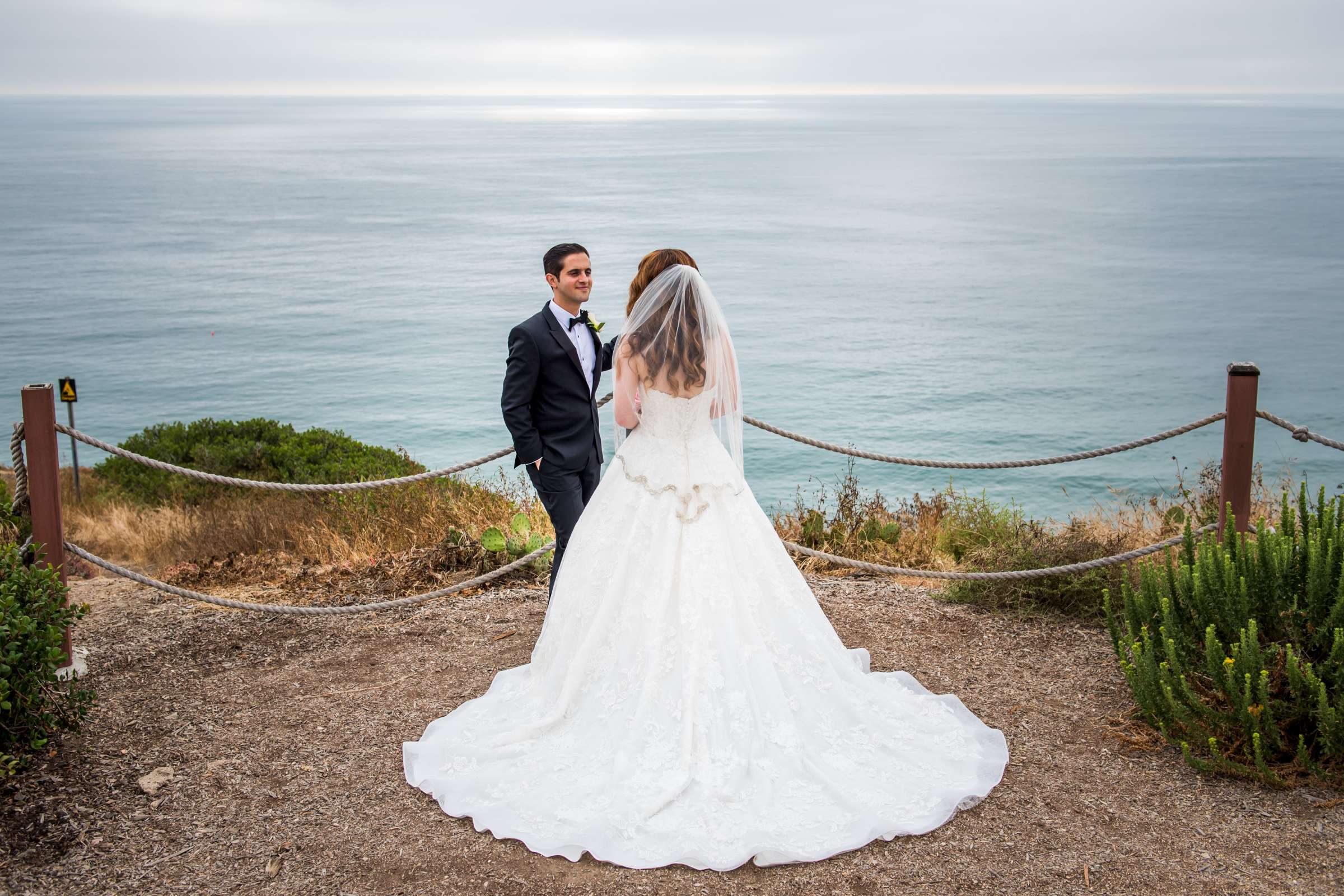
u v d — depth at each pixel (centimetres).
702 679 371
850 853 318
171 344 7212
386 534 823
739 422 408
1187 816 337
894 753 369
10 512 468
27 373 6197
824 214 18650
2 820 342
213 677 472
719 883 304
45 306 8925
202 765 383
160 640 525
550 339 486
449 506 880
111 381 5975
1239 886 297
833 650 404
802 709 378
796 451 3941
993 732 390
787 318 8112
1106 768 373
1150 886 298
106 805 353
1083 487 3431
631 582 386
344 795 360
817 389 5431
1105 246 12962
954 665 477
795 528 746
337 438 1833
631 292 414
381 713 429
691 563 382
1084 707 427
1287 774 358
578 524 419
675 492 392
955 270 11119
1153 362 6134
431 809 348
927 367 6003
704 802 336
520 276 11019
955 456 4216
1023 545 586
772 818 330
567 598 407
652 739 359
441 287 10169
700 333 395
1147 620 419
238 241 14412
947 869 309
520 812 338
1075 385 5516
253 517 1079
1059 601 546
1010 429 4622
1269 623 394
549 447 498
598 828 323
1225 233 14038
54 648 374
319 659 495
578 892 300
